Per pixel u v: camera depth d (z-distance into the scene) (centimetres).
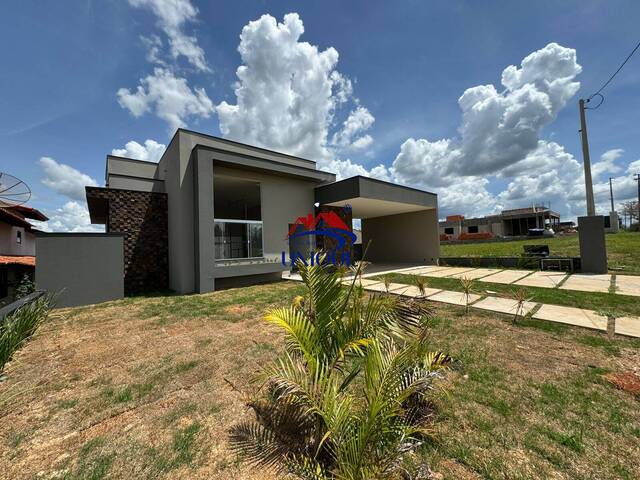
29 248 1386
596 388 232
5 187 816
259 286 858
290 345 197
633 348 306
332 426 137
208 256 780
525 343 334
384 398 140
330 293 200
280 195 1019
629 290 580
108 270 678
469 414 204
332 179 1135
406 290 679
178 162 839
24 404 239
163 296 730
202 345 369
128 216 886
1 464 173
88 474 164
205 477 158
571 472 151
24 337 386
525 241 2286
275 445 178
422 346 194
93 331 437
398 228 1512
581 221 878
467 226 3425
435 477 150
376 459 137
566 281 717
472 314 461
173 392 255
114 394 253
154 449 183
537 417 199
